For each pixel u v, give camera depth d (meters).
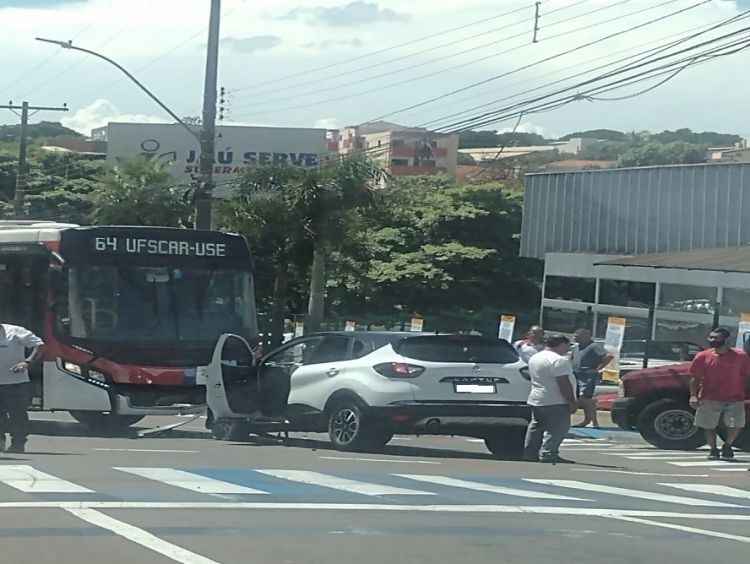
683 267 27.47
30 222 20.02
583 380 21.84
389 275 54.88
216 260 19.14
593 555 8.25
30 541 8.05
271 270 42.53
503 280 57.28
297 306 50.97
